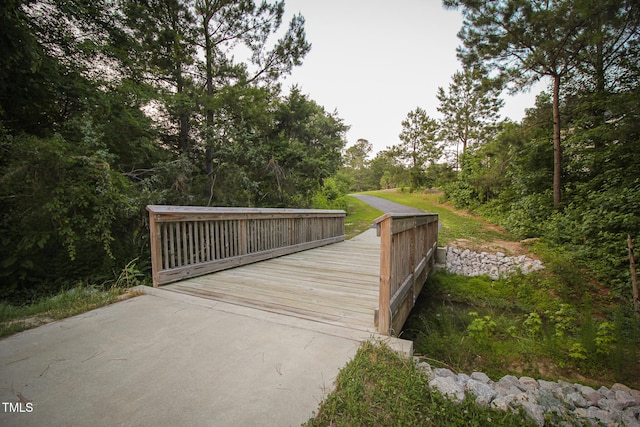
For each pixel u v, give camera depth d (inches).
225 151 306.2
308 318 97.3
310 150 450.6
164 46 284.5
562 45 292.0
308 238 271.6
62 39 225.0
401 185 1214.3
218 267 165.8
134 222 200.4
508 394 82.3
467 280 271.7
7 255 173.8
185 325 91.3
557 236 297.7
